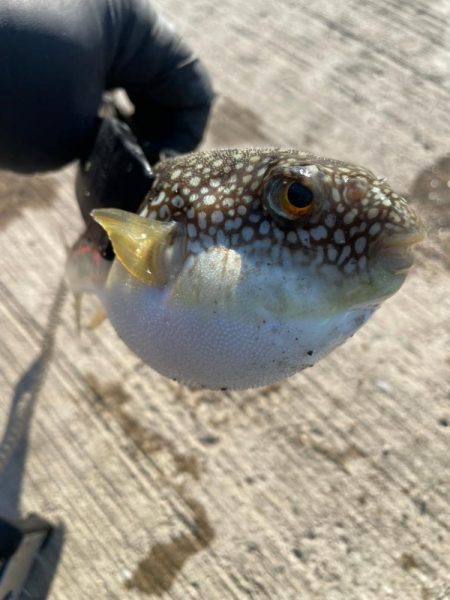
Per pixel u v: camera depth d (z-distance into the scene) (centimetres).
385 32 35
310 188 12
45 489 24
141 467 24
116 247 13
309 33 35
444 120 31
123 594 21
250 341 13
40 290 28
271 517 22
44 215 30
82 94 16
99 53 17
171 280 14
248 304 13
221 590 21
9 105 16
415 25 35
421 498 22
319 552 21
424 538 21
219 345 13
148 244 13
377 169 30
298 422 24
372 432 23
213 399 24
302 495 22
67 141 17
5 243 30
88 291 18
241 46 35
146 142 18
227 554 22
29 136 16
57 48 15
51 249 29
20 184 31
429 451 23
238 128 32
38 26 15
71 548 22
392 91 32
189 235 13
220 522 22
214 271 13
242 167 13
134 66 19
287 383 24
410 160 30
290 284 13
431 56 33
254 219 13
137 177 15
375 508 22
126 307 14
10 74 15
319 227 12
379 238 12
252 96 33
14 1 15
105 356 26
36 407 25
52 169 18
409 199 29
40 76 15
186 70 19
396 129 31
